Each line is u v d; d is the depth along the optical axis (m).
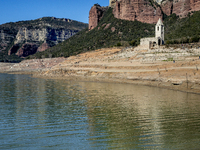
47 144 23.95
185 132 26.89
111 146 23.38
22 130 27.92
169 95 51.22
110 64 95.50
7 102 44.53
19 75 141.38
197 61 66.75
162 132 26.86
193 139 24.83
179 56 79.19
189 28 132.75
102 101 44.81
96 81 84.94
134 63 86.44
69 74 103.69
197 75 59.31
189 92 55.12
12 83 83.00
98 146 23.44
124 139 24.97
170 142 24.11
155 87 65.75
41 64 173.25
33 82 86.06
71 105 41.41
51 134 26.59
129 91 58.03
